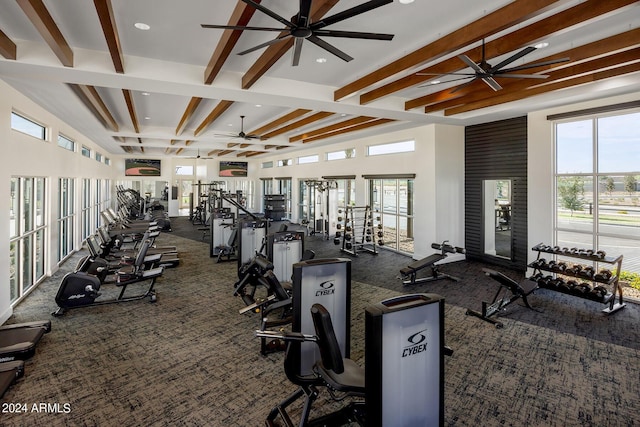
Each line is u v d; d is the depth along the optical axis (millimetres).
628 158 4961
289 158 14414
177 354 3441
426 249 7500
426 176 7445
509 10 2863
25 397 2725
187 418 2500
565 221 5770
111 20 2859
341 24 3279
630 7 2578
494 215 7605
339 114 6805
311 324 2961
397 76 4336
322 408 2645
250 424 2449
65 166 7215
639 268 4969
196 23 3309
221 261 7605
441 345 2158
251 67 4340
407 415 2053
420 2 2889
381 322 1917
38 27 2922
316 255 8461
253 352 3486
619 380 3000
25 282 5441
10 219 4566
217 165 17250
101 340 3740
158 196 17141
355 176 9766
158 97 6254
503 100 5430
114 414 2537
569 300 5109
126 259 6082
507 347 3607
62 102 5414
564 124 5699
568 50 3855
